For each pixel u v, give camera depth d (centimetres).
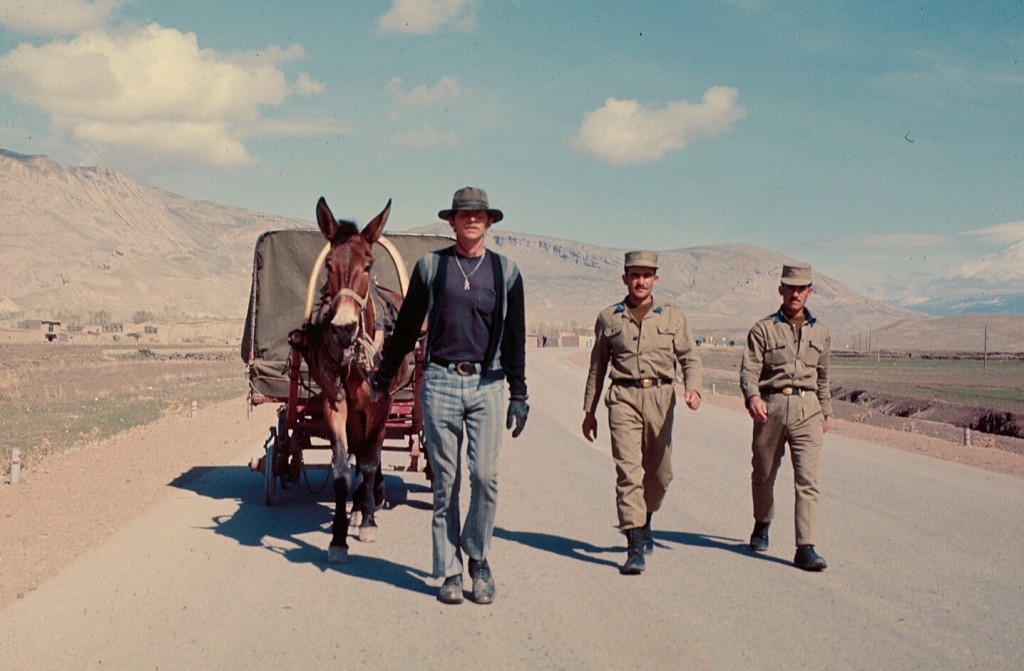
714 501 1120
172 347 9588
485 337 674
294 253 1077
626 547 869
